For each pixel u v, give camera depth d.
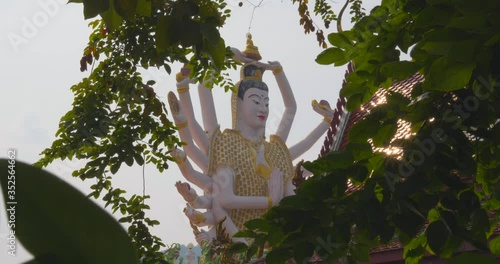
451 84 3.97
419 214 5.07
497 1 3.84
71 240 0.87
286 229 5.29
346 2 7.24
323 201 5.32
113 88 10.57
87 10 2.36
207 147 38.84
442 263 10.25
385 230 5.22
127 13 2.41
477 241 5.20
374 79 5.76
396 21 5.75
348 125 15.47
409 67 5.18
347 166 5.39
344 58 5.80
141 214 11.09
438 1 4.60
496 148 5.72
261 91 40.69
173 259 15.38
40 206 0.86
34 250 0.86
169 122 10.83
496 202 6.52
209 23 3.17
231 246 5.61
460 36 3.92
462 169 5.36
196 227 34.44
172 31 3.15
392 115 5.38
